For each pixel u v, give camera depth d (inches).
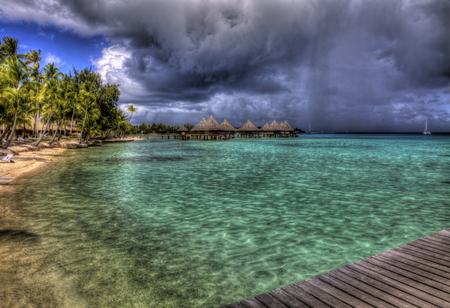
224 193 407.5
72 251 200.4
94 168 667.4
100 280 159.5
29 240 220.7
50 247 207.2
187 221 277.4
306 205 341.1
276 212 311.4
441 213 307.3
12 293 142.1
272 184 479.2
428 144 1987.0
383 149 1418.6
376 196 389.7
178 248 209.6
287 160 872.9
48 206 327.6
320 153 1147.3
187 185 467.2
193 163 785.6
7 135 1046.4
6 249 201.9
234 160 866.1
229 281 161.0
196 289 151.9
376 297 114.1
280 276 167.5
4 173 560.4
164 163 781.9
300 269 176.9
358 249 209.9
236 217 292.0
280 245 217.0
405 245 174.7
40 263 179.5
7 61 911.0
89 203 344.8
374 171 633.6
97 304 135.5
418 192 416.2
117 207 327.6
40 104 1342.3
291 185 469.7
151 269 174.7
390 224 269.6
